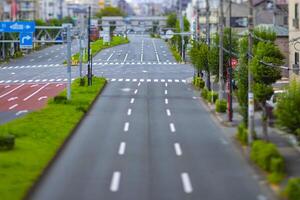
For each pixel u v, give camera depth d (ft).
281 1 631.15
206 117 274.77
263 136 200.13
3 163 154.81
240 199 127.13
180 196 129.39
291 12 325.62
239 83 229.66
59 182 143.02
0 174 142.61
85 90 382.22
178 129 236.02
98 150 187.73
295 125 167.94
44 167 156.35
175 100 350.02
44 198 127.95
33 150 176.96
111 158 174.19
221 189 135.95
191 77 512.63
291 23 325.21
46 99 366.43
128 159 172.65
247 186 138.82
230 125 243.19
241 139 200.34
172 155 179.42
